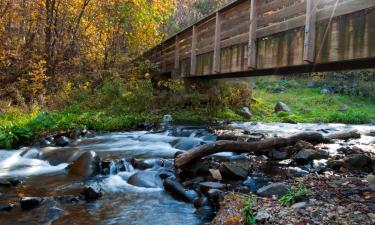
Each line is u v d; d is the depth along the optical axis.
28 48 16.75
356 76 28.72
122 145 8.98
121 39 19.81
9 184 5.57
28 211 4.47
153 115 14.43
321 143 8.16
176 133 10.72
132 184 5.60
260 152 7.02
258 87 28.25
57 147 8.43
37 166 6.95
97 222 4.17
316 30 7.27
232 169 5.46
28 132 9.28
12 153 7.93
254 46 9.59
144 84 16.39
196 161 6.04
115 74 17.25
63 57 18.47
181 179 5.60
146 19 18.42
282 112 17.89
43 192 5.24
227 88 17.38
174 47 17.97
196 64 14.66
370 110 22.62
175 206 4.66
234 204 3.96
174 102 16.09
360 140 9.12
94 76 17.97
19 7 16.56
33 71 15.09
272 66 8.84
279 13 8.48
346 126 14.74
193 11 33.38
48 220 4.23
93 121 12.01
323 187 4.43
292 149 6.95
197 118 14.74
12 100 14.62
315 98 24.61
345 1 6.44
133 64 19.22
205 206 4.41
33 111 12.47
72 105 15.05
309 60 7.28
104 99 15.72
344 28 6.56
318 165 5.96
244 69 10.54
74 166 6.35
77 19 18.66
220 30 12.26
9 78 15.55
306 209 3.58
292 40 8.05
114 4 17.98
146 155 7.61
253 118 16.36
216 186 4.83
